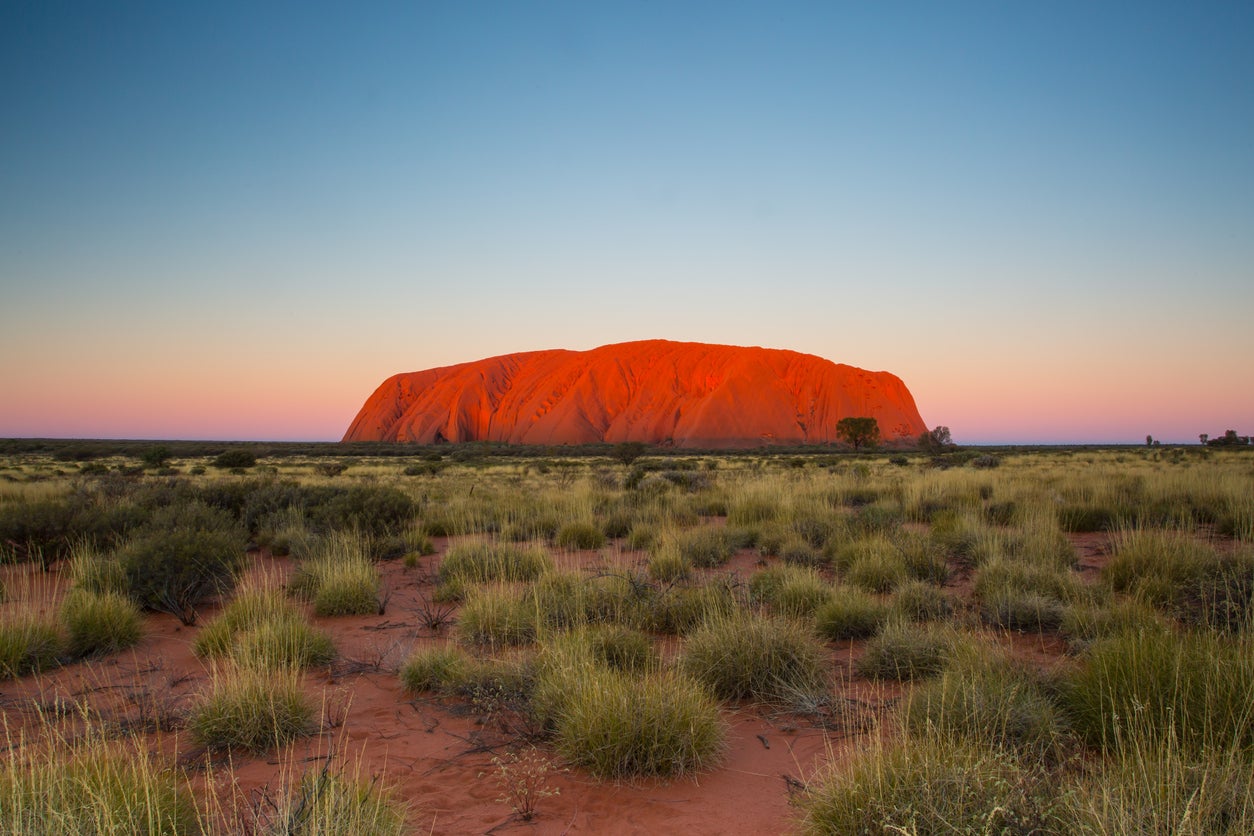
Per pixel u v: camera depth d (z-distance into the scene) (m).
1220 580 7.14
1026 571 8.15
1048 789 3.21
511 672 5.46
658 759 4.13
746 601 7.21
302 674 6.08
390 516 14.48
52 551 11.24
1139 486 17.09
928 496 16.34
